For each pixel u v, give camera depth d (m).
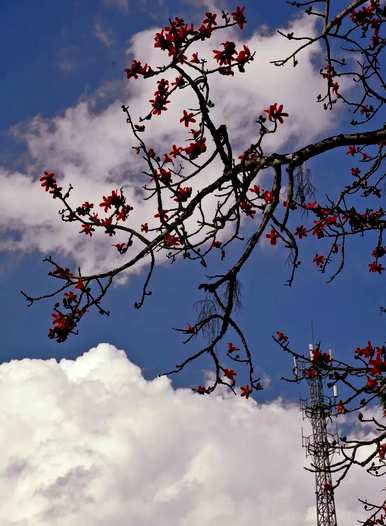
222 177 4.86
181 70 4.86
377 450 5.02
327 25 5.25
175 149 5.16
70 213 5.41
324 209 6.35
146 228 5.59
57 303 5.16
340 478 5.07
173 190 5.05
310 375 5.27
